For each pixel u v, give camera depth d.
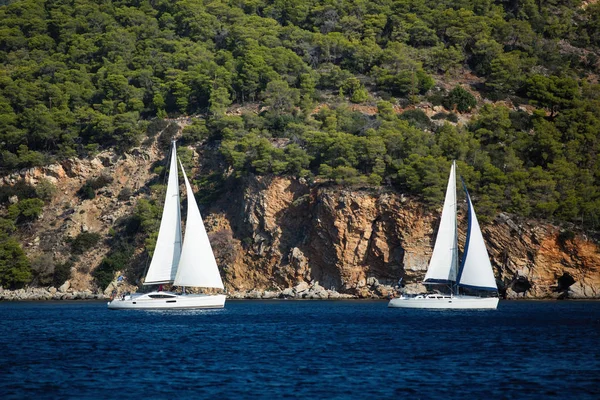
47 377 110.44
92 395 99.75
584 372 112.00
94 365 119.44
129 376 110.56
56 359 125.44
